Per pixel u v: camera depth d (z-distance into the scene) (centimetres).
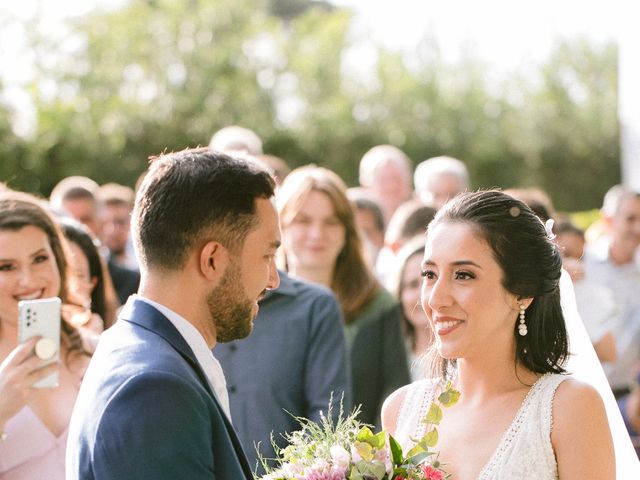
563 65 2695
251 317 249
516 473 282
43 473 340
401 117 2514
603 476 282
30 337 317
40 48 2214
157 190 244
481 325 288
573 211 2608
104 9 2364
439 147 2509
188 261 242
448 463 295
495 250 288
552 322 296
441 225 294
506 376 297
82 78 2247
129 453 220
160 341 238
